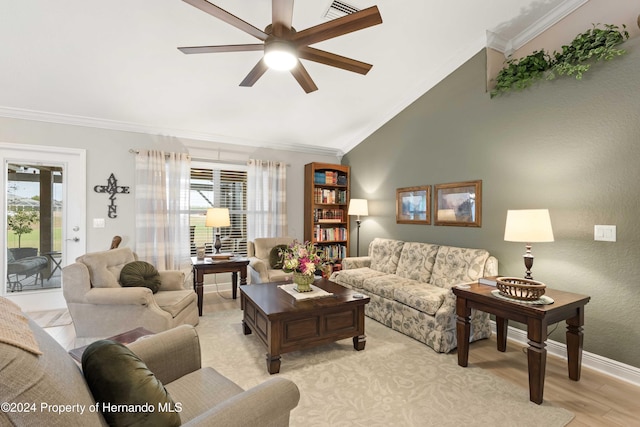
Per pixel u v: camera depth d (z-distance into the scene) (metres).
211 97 3.69
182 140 4.47
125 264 3.20
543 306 1.98
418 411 1.87
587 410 1.89
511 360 2.53
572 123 2.56
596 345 2.41
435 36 3.11
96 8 2.39
